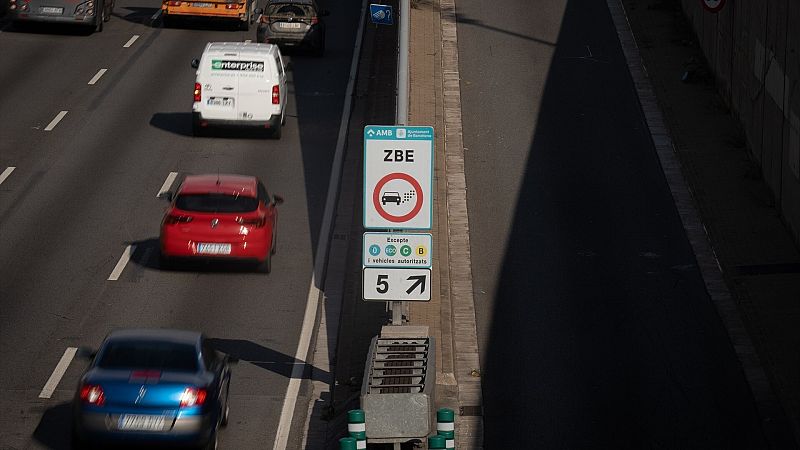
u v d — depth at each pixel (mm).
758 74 122312
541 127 138250
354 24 190250
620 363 87250
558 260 105750
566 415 79188
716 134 133750
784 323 92625
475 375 84562
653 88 149375
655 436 76750
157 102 147750
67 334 85875
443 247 106812
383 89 155625
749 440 76750
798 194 104375
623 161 128500
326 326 91188
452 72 156625
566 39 169000
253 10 189500
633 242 109500
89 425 63406
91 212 111062
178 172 123562
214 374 67500
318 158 130750
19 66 158750
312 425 75688
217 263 101375
